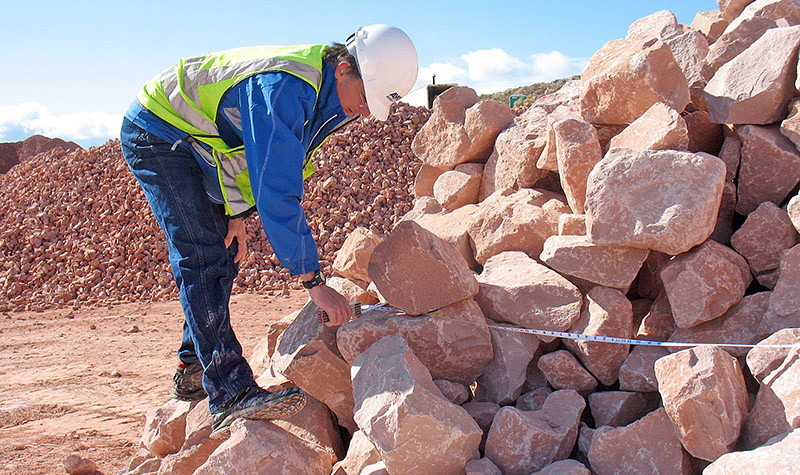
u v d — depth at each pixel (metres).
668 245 2.51
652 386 2.46
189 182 2.65
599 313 2.66
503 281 2.94
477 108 4.05
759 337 2.41
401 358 2.39
